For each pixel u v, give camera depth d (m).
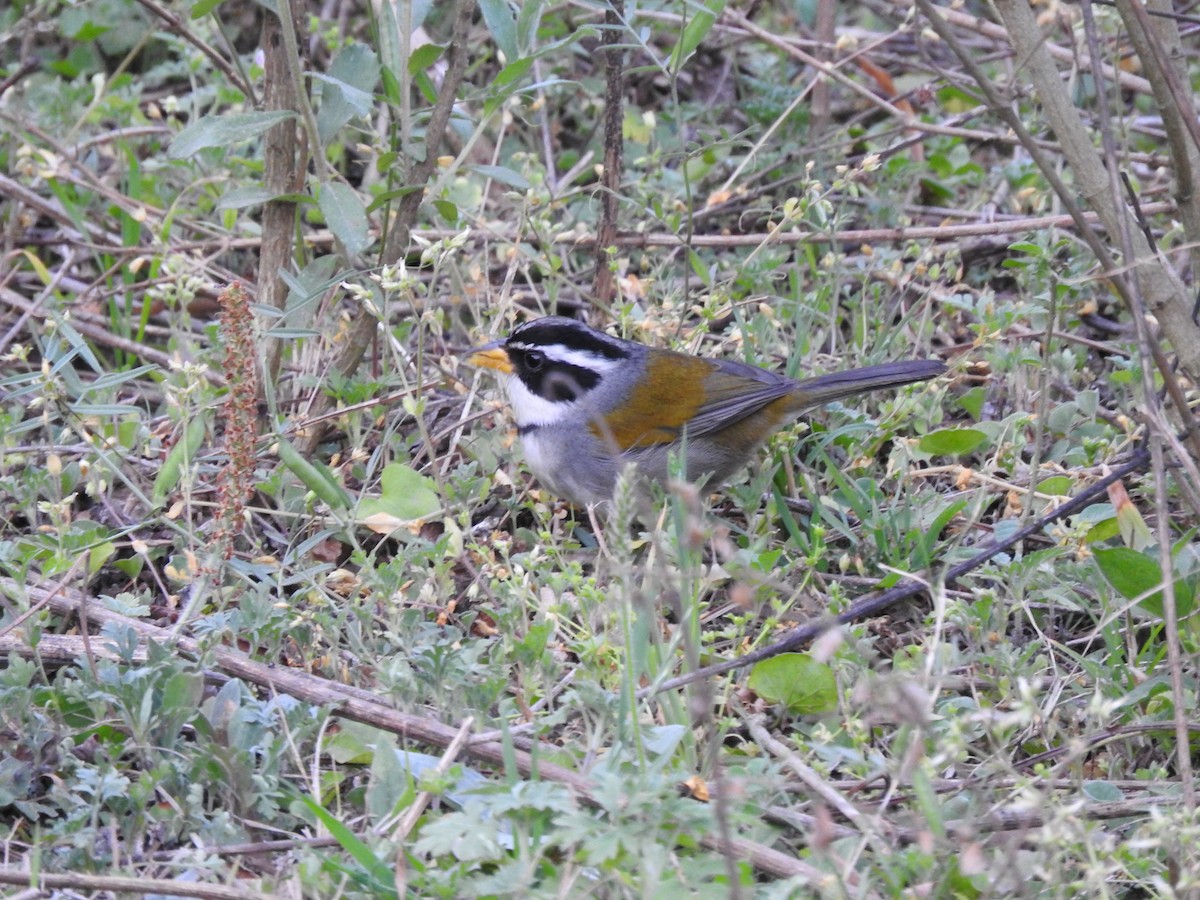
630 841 6.14
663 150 14.66
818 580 9.89
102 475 10.32
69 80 15.81
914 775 6.38
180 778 7.36
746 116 15.30
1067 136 8.56
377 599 8.95
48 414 10.17
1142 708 8.31
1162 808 7.20
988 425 10.95
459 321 12.66
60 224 13.61
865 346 12.13
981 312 11.51
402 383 10.91
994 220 13.83
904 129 13.88
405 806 7.01
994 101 8.23
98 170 14.94
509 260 12.57
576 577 8.79
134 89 14.58
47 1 15.00
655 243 12.99
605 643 8.12
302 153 11.12
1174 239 12.07
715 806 5.96
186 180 14.13
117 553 10.21
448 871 6.47
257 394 11.18
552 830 6.74
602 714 7.41
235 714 7.59
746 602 6.03
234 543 9.91
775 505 10.34
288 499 10.45
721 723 7.84
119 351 12.51
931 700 6.83
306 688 8.02
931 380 10.99
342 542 10.52
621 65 11.62
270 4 10.24
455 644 8.40
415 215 11.04
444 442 11.57
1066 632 9.48
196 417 9.70
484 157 14.75
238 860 7.03
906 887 6.57
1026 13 8.45
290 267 11.23
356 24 15.69
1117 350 12.20
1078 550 9.12
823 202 12.37
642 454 10.54
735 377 10.73
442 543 9.27
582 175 14.02
